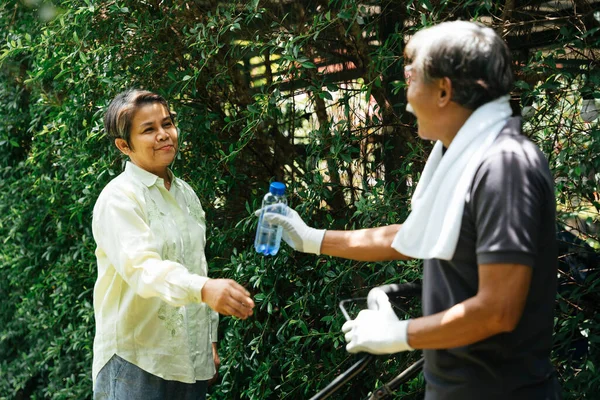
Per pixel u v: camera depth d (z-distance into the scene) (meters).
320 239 2.07
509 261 1.40
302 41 2.78
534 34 2.76
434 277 1.60
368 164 3.06
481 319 1.42
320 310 3.05
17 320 4.51
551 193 1.51
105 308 2.48
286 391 3.10
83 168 3.48
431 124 1.59
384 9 2.83
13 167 4.48
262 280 2.93
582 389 2.40
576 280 2.66
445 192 1.53
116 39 3.21
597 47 2.48
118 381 2.44
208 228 3.23
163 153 2.46
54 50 3.31
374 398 1.93
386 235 2.02
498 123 1.52
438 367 1.61
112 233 2.36
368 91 2.64
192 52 3.08
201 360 2.55
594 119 2.46
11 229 4.21
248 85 3.35
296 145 3.39
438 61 1.50
